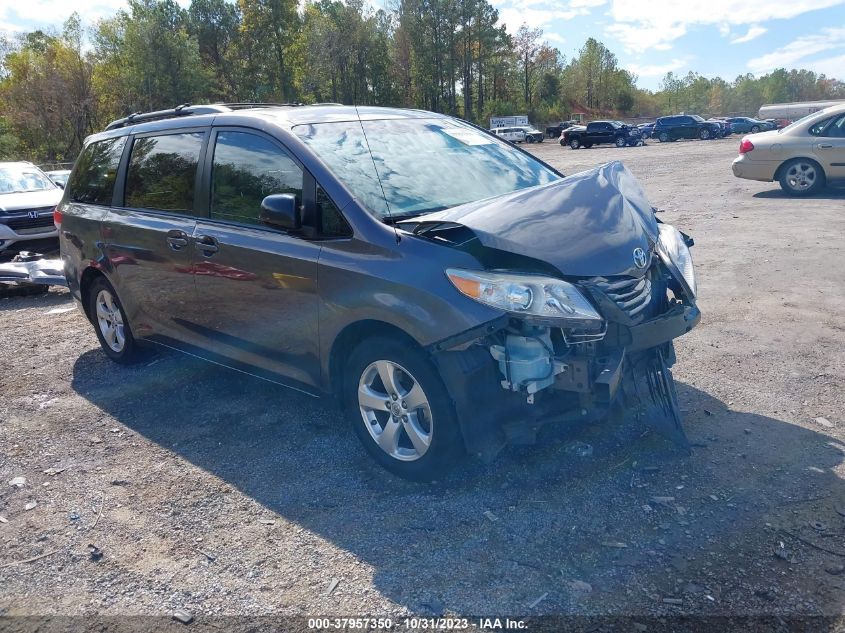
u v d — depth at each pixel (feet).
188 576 9.97
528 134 207.21
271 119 13.87
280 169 13.30
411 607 9.05
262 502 11.78
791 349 17.19
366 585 9.53
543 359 10.66
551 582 9.34
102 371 18.80
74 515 11.71
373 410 12.23
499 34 297.94
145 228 15.96
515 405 10.90
